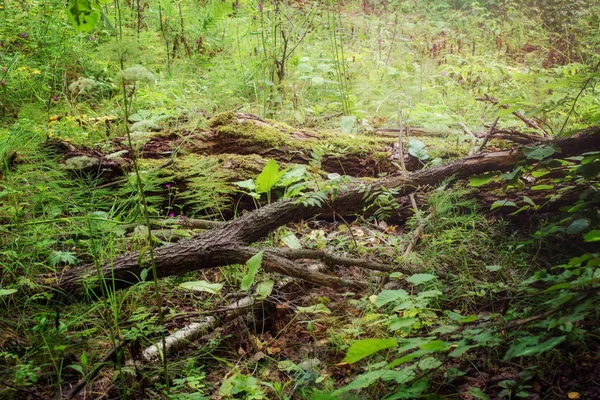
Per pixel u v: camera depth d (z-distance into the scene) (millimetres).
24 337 2711
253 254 3096
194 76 5676
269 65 5645
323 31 6762
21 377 2369
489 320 2551
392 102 5438
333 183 3801
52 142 3840
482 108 5391
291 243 3480
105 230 3400
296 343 2934
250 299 3053
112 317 2941
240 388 2484
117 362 2578
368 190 3803
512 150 3742
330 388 2543
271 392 2604
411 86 5762
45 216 3512
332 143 4363
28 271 2971
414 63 6398
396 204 3809
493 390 2420
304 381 2631
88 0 2623
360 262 3232
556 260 3299
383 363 2451
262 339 2961
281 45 5852
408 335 2803
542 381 2426
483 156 3818
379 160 4309
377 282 3277
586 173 3174
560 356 2498
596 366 2430
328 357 2818
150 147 4082
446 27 7660
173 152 4043
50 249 3223
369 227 3904
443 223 3629
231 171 3979
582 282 2217
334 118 5141
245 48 6203
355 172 4324
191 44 6152
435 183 3895
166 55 5805
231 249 3121
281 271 3047
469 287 3104
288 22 6215
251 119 4367
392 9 7680
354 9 7809
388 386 2518
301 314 3102
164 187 3861
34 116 4488
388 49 6723
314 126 5039
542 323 2320
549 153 3441
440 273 3227
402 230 3881
